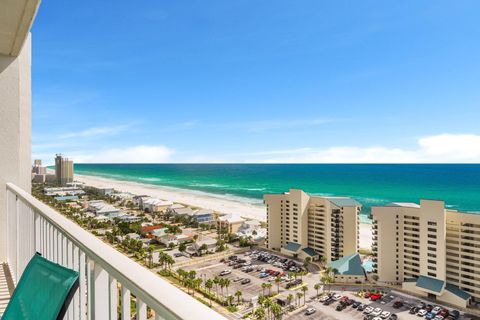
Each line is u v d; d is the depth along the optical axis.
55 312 1.07
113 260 0.93
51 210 1.88
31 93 4.67
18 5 2.77
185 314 0.57
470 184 75.50
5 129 3.89
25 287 1.39
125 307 0.89
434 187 71.62
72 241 1.36
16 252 3.25
